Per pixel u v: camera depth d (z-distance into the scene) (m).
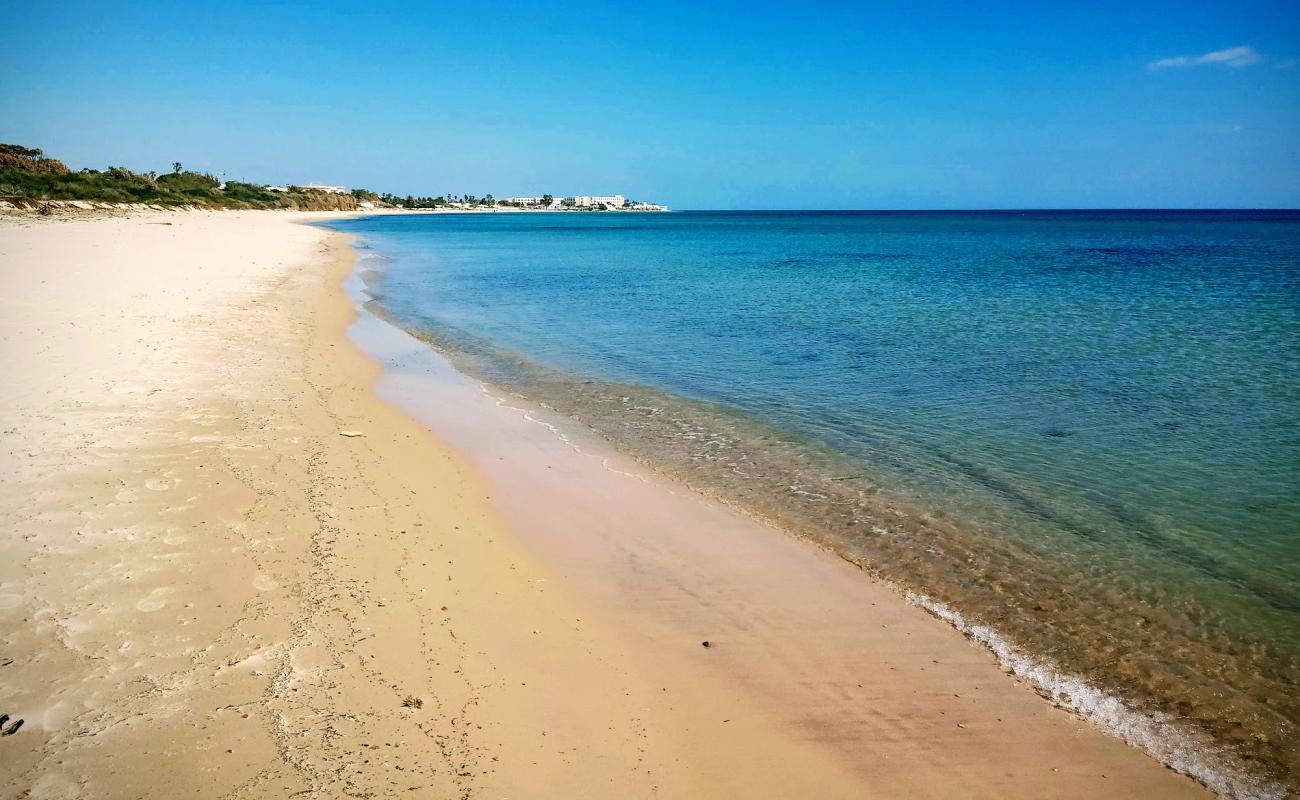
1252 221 132.88
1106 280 33.47
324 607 6.06
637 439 11.47
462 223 146.75
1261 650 6.17
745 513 8.84
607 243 74.62
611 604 6.73
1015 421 12.13
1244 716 5.40
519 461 10.43
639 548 7.89
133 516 7.27
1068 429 11.70
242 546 6.92
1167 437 11.27
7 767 4.10
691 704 5.34
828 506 9.00
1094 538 8.11
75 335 14.53
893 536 8.22
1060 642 6.29
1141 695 5.62
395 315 23.42
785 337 19.77
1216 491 9.28
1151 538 8.09
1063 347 17.98
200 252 34.44
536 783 4.41
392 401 13.16
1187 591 7.05
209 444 9.50
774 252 59.31
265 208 127.25
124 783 4.05
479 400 13.56
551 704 5.19
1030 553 7.81
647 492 9.44
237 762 4.28
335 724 4.69
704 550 7.88
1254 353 16.91
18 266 23.67
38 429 9.38
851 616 6.64
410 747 4.57
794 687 5.61
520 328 21.38
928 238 83.75
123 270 24.88
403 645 5.68
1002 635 6.39
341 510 8.05
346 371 14.83
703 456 10.73
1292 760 4.98
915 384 14.54
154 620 5.61
